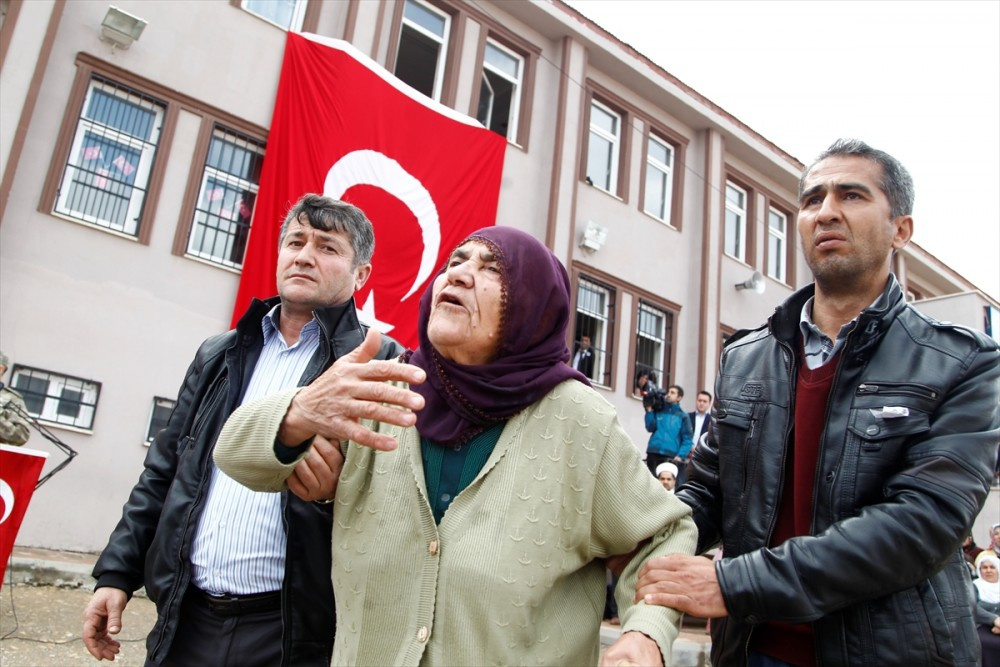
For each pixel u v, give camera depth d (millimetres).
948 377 1580
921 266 17453
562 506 1396
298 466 1462
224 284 7449
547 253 1590
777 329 1936
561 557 1373
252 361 2355
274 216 7430
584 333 10680
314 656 1898
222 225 7684
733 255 13414
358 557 1409
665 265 11859
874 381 1656
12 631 4008
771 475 1793
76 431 6426
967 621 1542
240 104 7824
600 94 11508
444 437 1457
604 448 1461
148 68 7344
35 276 6449
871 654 1507
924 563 1413
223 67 7781
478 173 8867
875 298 1837
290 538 1919
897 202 1787
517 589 1299
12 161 6367
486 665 1274
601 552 1488
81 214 6898
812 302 1967
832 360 1783
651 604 1368
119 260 6898
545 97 10805
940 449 1492
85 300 6652
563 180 10383
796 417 1806
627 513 1441
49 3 6742
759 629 1731
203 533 2055
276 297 2463
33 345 6340
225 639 1968
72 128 6844
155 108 7465
